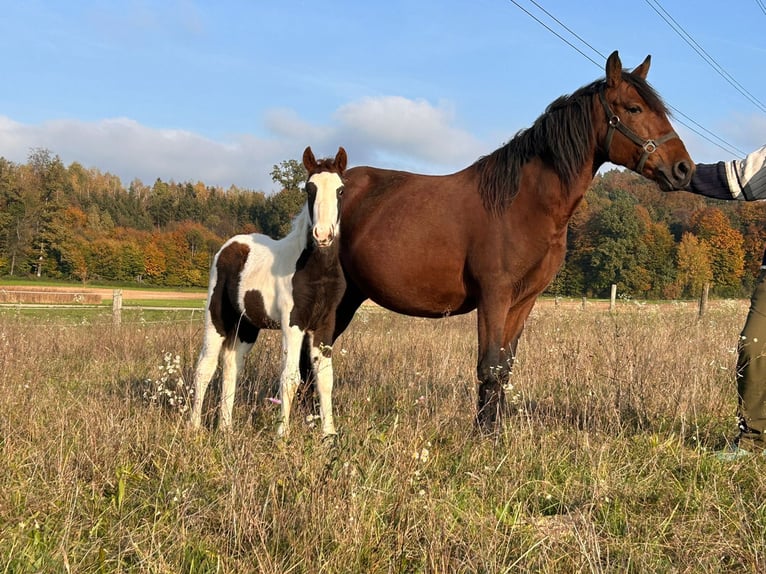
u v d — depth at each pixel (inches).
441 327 405.1
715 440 162.9
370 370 238.5
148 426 151.0
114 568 93.7
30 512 110.0
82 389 223.9
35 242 1996.8
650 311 411.8
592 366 207.2
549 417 171.3
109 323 470.3
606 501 116.7
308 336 179.9
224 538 102.2
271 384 209.9
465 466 140.3
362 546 96.8
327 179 171.2
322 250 167.3
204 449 141.9
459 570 91.7
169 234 2306.8
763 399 148.3
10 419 157.9
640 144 164.4
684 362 218.4
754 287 153.0
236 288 184.5
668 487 128.2
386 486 115.0
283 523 102.2
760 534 106.0
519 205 168.9
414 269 179.6
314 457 124.0
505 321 177.0
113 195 2987.2
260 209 2795.3
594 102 167.6
